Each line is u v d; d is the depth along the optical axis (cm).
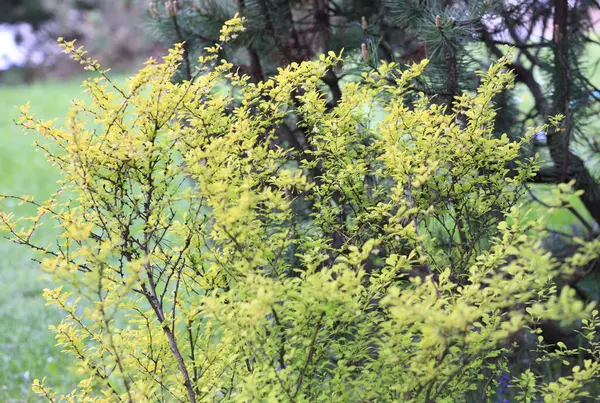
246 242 194
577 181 301
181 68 303
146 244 216
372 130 233
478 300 186
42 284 555
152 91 208
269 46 310
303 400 187
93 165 205
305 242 221
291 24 311
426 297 180
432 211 220
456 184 221
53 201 215
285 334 206
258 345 194
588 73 302
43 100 1397
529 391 221
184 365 218
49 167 934
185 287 233
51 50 1948
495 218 236
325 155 262
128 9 1766
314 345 201
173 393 229
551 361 327
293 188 235
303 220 292
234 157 217
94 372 211
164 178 214
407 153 212
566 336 314
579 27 300
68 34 1930
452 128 211
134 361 223
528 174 228
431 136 207
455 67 256
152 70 206
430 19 256
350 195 230
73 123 189
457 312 160
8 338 454
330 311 186
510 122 302
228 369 226
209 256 219
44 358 413
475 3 254
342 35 305
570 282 312
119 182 212
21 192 830
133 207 214
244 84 234
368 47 277
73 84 1631
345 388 199
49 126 202
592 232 326
